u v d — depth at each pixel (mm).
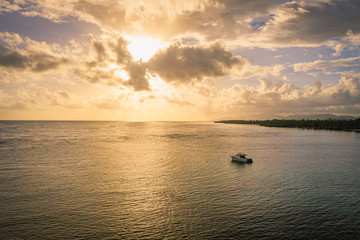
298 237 26688
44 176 51438
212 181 49219
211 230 28172
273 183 48156
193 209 34250
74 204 35594
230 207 35062
